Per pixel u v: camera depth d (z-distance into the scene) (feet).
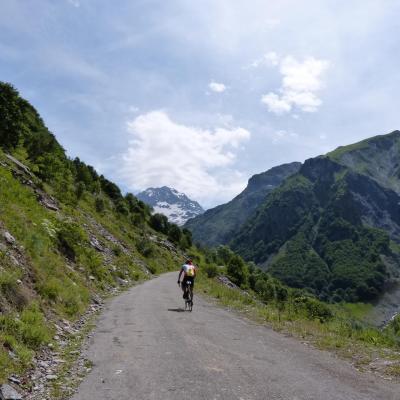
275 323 49.85
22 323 31.09
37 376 25.55
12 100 123.75
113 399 21.95
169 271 190.39
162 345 34.40
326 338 41.27
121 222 215.72
